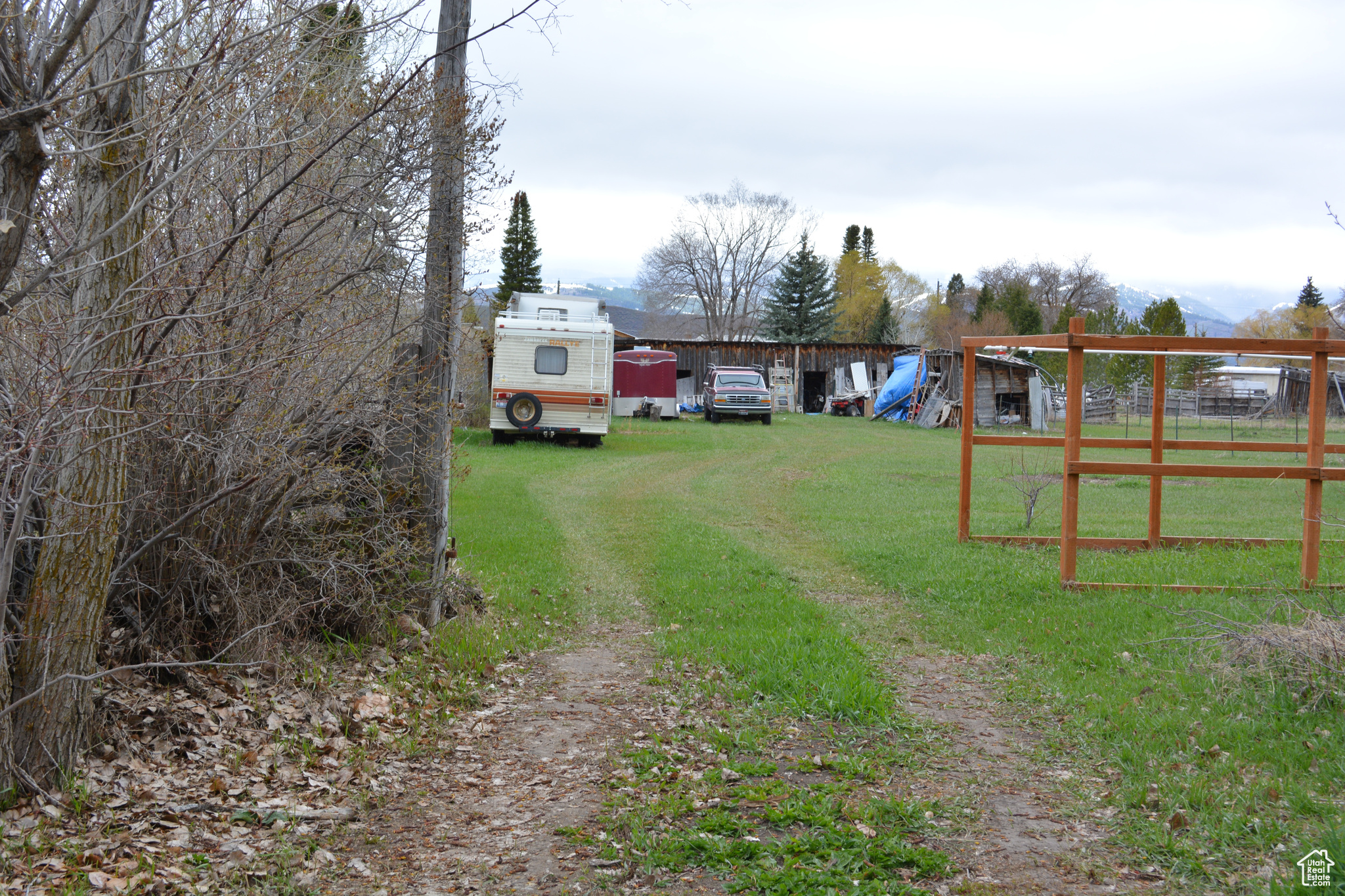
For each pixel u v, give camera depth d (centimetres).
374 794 441
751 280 7106
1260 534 1176
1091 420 3831
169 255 457
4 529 375
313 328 532
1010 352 3450
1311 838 373
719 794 438
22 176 310
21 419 347
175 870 346
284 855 368
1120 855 375
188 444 486
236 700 508
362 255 600
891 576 934
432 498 705
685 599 855
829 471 1944
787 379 3994
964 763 482
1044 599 820
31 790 380
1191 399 4053
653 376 3503
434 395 686
